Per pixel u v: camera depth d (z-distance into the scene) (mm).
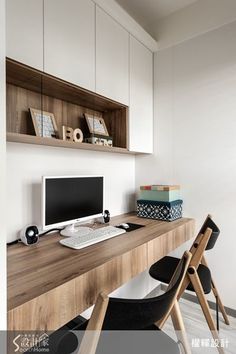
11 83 1389
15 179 1384
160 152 2281
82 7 1501
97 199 1758
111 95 1741
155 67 2307
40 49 1248
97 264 1074
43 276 956
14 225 1377
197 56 2061
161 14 2180
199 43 2049
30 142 1419
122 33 1865
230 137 1899
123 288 1973
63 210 1487
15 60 1134
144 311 698
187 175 2125
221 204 1950
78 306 952
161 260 1799
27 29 1187
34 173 1488
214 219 1984
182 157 2154
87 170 1873
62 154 1673
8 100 1374
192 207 2100
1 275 667
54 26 1322
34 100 1516
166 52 2236
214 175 1983
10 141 1347
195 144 2080
